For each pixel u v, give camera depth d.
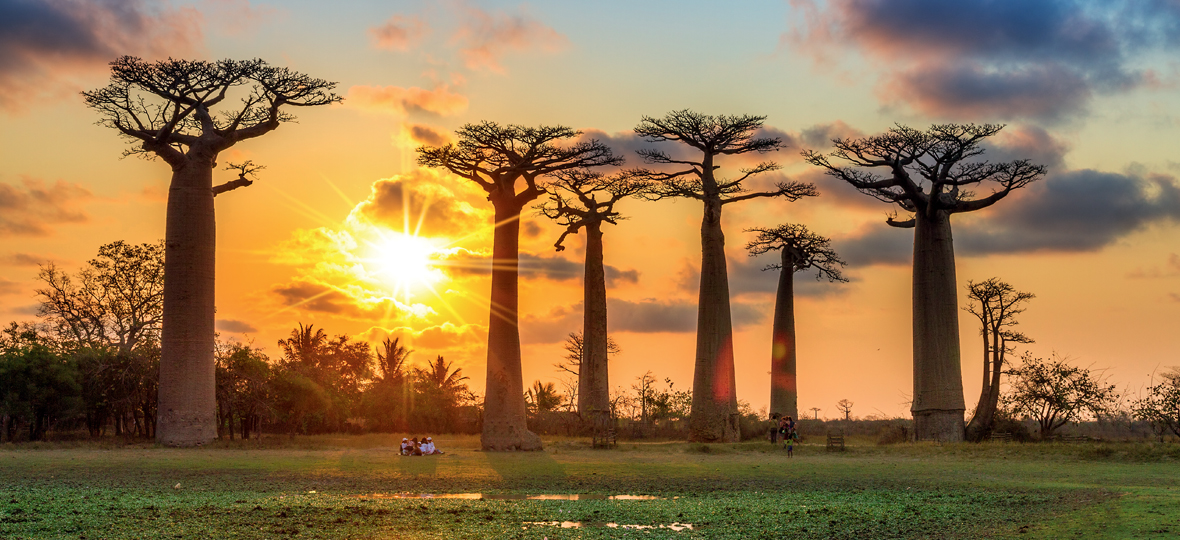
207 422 38.94
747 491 24.50
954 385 41.88
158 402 38.81
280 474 27.31
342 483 25.39
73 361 42.41
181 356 38.50
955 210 43.31
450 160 39.69
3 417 41.31
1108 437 44.56
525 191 40.66
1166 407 40.91
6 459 30.64
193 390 38.59
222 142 40.25
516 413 39.06
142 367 42.62
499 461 32.72
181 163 39.53
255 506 19.67
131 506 19.39
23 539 15.73
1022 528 17.03
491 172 40.19
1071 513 18.52
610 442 43.16
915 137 41.28
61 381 41.19
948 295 42.44
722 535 16.89
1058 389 43.59
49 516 17.89
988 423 43.44
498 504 20.75
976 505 20.73
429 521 18.08
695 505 20.92
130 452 34.59
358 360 68.31
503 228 40.00
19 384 40.12
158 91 39.56
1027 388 44.16
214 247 40.22
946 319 42.25
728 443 42.06
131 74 38.72
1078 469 30.47
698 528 17.69
